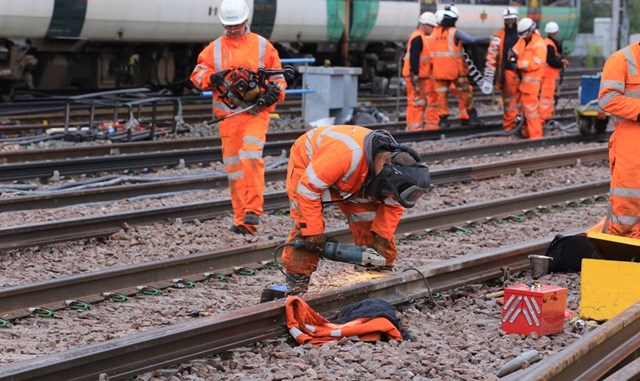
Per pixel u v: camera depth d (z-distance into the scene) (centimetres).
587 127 5450
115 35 5950
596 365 1612
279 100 2777
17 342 1825
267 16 6756
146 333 1652
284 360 1717
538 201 3469
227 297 2194
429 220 2997
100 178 3531
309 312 1856
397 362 1681
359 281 2138
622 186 2383
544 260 2406
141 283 2233
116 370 1566
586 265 2008
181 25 6281
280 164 4134
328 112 5616
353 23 7562
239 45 2756
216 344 1725
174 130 4934
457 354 1752
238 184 2803
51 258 2483
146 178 3591
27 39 5634
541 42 5344
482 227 3095
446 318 2048
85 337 1873
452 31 5481
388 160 1838
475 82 5638
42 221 2875
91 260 2483
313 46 7694
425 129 5456
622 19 12100
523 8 8825
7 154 3747
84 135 4519
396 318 1886
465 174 3938
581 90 5653
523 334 1897
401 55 8288
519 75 5494
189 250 2609
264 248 2520
